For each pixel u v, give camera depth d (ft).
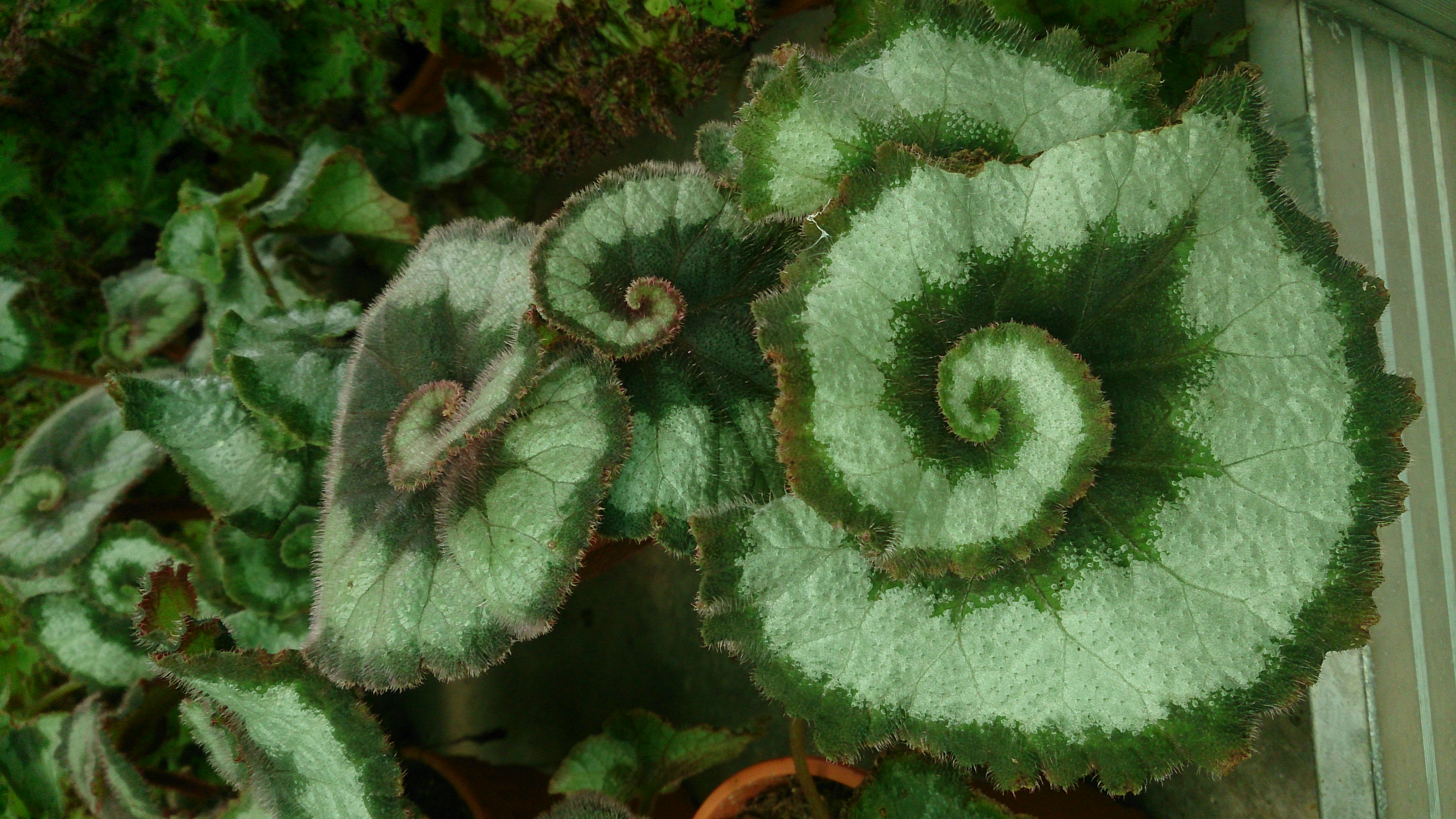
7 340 2.29
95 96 2.36
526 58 2.13
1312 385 1.47
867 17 1.94
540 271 1.64
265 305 2.17
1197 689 1.46
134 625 1.94
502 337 1.68
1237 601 1.47
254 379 1.80
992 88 1.54
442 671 1.58
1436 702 1.73
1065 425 1.45
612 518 1.64
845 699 1.51
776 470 1.64
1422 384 1.74
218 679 1.66
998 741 1.49
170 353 2.53
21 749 2.17
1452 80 1.83
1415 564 1.72
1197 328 1.49
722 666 2.32
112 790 1.99
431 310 1.74
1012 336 1.46
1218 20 1.85
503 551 1.59
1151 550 1.48
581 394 1.62
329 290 2.46
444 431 1.62
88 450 2.22
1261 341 1.48
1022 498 1.45
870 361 1.46
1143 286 1.49
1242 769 1.85
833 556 1.52
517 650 2.65
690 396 1.67
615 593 2.51
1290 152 1.69
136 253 2.53
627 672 2.45
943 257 1.47
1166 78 1.84
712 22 1.98
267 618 2.07
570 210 1.68
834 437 1.44
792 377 1.44
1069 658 1.49
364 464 1.70
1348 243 1.71
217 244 2.17
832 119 1.54
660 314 1.63
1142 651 1.47
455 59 2.34
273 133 2.34
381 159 2.33
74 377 2.35
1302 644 1.45
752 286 1.69
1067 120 1.54
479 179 2.35
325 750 1.69
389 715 2.54
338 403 1.80
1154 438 1.49
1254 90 1.49
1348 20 1.75
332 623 1.65
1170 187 1.48
